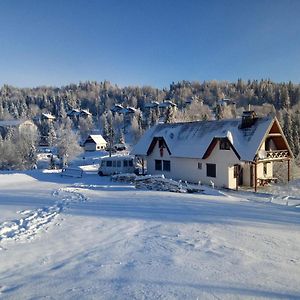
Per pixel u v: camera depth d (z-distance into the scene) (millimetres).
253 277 8039
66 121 134000
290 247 10859
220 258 9547
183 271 8461
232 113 112938
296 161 44969
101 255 10070
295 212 17984
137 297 6930
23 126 100562
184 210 17703
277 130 31656
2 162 66000
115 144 100625
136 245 11102
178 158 35344
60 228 13875
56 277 8297
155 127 40844
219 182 31297
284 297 6918
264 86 177500
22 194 25172
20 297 7133
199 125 35406
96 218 15797
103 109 190250
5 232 13391
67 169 39562
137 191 26328
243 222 14734
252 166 31938
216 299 6793
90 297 6988
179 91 199000
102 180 35156
